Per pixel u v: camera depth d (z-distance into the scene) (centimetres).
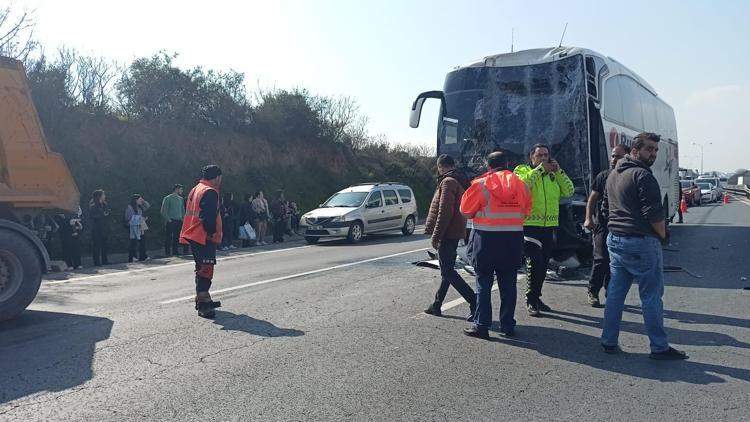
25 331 686
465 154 1134
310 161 3156
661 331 562
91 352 595
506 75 1113
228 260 1380
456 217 713
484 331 638
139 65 2330
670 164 1920
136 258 1541
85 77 2078
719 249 1426
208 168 773
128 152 2139
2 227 736
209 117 2611
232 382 504
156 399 468
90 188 1886
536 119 1083
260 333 661
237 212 1858
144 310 793
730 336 642
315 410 445
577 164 1046
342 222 1792
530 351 593
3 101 786
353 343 619
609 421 426
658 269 559
